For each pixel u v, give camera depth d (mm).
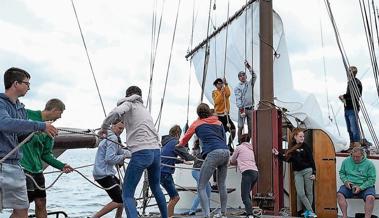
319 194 9680
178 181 11023
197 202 9633
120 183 7738
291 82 13391
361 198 9641
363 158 9445
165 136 8883
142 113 6410
